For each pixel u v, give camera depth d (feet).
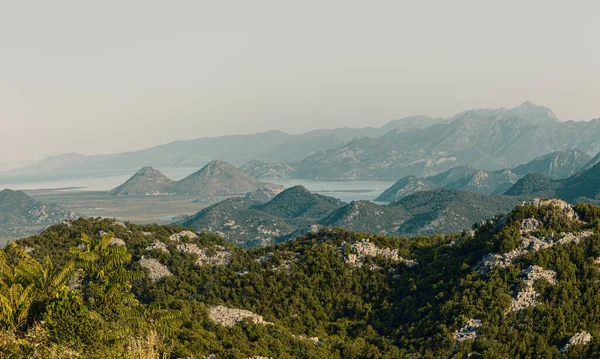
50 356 212.64
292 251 530.68
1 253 268.41
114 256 284.41
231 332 347.15
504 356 335.88
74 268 279.69
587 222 447.83
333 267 489.26
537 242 415.64
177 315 281.74
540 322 359.66
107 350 229.86
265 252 545.85
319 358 343.05
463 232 558.56
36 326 221.66
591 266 391.24
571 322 357.61
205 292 453.58
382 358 359.46
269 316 413.39
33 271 252.01
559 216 444.96
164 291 451.12
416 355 357.41
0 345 209.46
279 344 342.85
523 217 456.04
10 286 242.99
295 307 440.04
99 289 269.23
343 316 440.45
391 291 455.63
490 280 396.16
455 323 371.35
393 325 415.23
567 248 407.64
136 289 451.53
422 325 390.42
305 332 406.62
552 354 334.44
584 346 334.24
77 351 219.61
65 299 236.02
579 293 374.63
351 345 373.81
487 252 436.76
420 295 433.89
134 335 254.68
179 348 289.74
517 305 374.02
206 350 309.42
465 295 394.11
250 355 315.37
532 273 387.96
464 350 348.59
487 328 360.07
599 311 360.89
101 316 251.39
